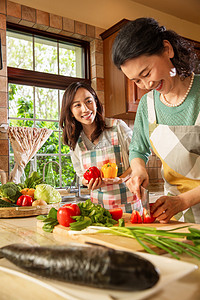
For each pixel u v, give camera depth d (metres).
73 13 3.15
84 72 3.38
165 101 1.35
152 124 1.39
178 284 0.59
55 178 3.14
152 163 3.60
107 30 3.17
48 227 1.12
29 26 2.99
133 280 0.48
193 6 3.63
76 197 2.76
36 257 0.56
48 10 3.00
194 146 1.25
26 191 1.67
